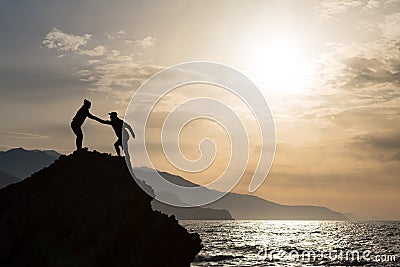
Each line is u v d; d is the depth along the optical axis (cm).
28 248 2692
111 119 3388
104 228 2859
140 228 3134
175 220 3550
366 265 9138
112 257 2834
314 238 18788
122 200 3044
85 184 3145
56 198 3014
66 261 2656
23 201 2981
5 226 2800
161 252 3164
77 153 3403
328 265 9088
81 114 3366
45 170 3284
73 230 2825
